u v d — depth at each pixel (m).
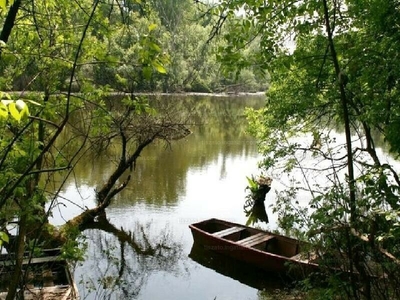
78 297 7.32
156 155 22.06
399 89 4.64
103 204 12.89
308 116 8.55
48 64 5.15
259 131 9.74
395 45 4.71
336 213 4.25
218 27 5.17
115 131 10.21
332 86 6.48
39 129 4.81
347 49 5.62
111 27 5.45
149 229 12.86
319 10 5.70
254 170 20.00
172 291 9.39
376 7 5.02
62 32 5.60
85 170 17.61
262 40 5.56
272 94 8.80
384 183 4.03
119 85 8.37
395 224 3.63
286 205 8.61
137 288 9.41
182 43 29.05
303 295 7.50
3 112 2.20
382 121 4.73
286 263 6.73
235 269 10.41
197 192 16.44
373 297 4.89
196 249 11.45
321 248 5.09
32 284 7.29
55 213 13.01
